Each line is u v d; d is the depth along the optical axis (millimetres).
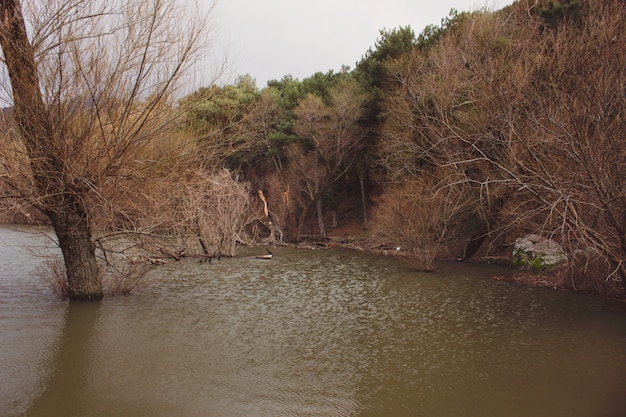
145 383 8680
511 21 21156
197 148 14188
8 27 11055
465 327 12812
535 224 15547
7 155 11648
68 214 13586
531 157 12953
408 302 15930
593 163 11195
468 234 25859
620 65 11219
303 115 41938
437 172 24016
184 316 13391
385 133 31422
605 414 7680
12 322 12031
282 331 12273
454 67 21719
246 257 27547
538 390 8648
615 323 13242
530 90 12023
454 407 7906
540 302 15953
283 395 8320
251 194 43719
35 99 11438
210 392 8375
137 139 12711
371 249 33281
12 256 22062
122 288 15836
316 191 42750
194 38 13383
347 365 9836
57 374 8938
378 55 39906
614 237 12484
